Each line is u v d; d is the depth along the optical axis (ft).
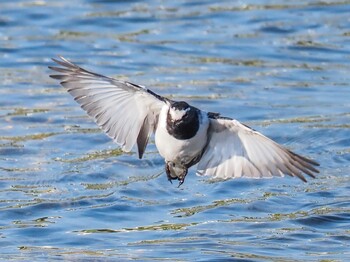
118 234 43.21
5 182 49.21
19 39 72.08
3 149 53.36
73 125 57.11
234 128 33.63
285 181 49.85
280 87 63.82
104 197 47.60
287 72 66.54
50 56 69.10
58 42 71.61
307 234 43.16
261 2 79.92
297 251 41.11
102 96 34.45
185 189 48.88
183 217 45.37
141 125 34.42
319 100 61.52
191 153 33.55
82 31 74.02
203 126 33.17
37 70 66.54
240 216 45.50
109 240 42.45
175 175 34.42
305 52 70.18
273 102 61.05
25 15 76.74
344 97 61.98
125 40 72.33
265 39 72.54
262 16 76.84
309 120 57.88
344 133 55.77
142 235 43.06
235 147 34.04
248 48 70.79
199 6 79.41
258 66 67.72
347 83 64.49
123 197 47.62
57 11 77.87
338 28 74.54
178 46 71.10
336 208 46.26
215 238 42.55
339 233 43.32
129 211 46.03
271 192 48.42
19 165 51.47
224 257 40.01
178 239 42.50
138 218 45.29
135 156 52.70
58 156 52.80
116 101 34.40
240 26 75.00
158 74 65.67
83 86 34.40
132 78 64.80
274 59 68.95
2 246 41.60
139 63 67.82
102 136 55.47
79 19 76.18
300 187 49.03
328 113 59.06
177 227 44.04
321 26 74.79
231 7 78.95
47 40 71.97
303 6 78.84
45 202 46.78
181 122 32.76
